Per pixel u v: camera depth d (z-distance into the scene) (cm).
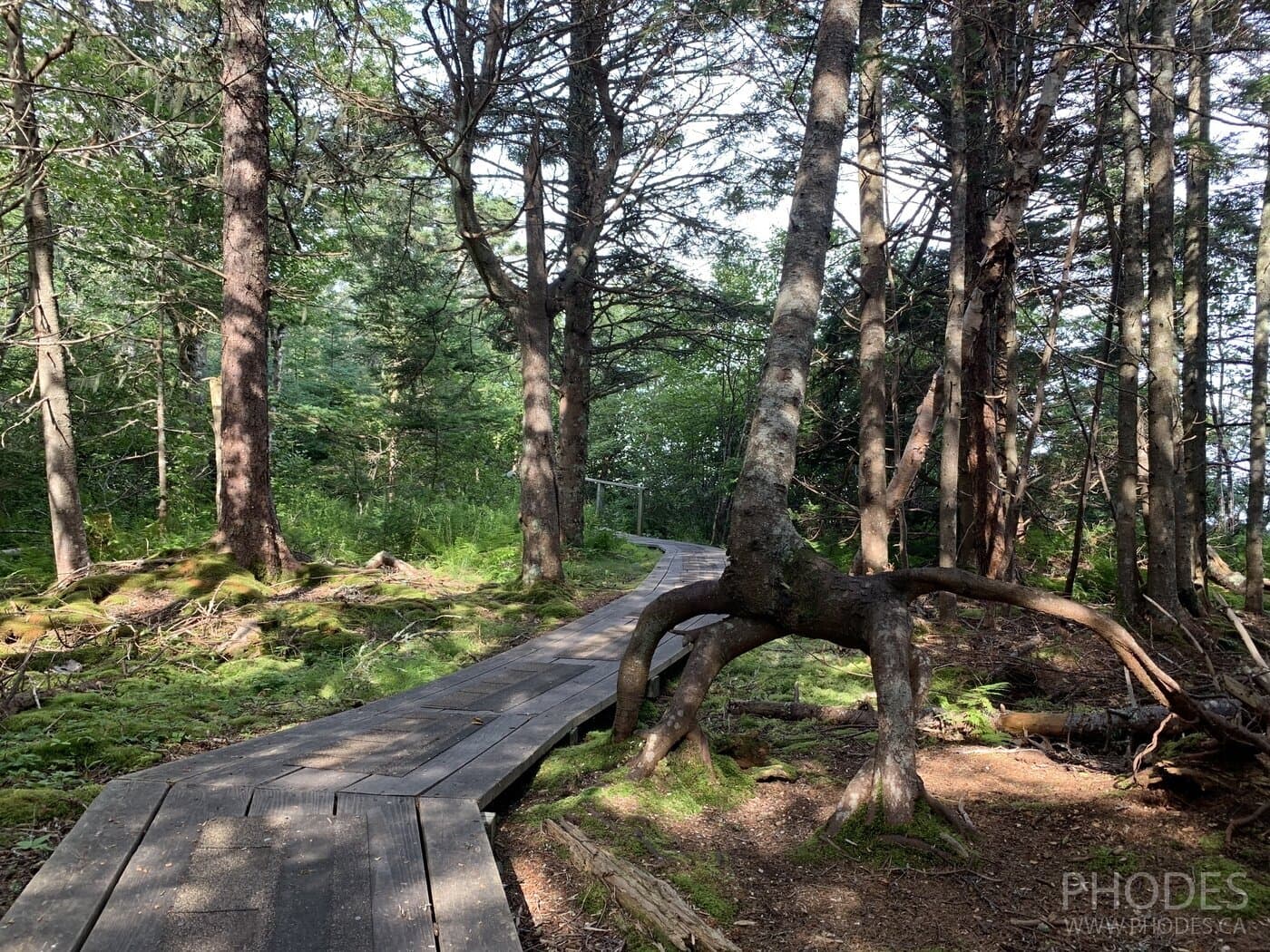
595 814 397
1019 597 423
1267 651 846
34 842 349
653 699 702
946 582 428
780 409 468
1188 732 468
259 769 424
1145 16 1062
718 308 1788
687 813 413
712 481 3397
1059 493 1728
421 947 261
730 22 920
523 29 1112
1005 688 704
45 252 960
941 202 1212
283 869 309
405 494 2048
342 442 2283
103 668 678
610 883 330
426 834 344
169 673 681
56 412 988
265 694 649
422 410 2183
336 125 932
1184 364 1269
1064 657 837
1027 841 385
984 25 923
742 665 819
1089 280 1437
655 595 1200
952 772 482
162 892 289
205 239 1413
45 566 1125
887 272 1107
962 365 1013
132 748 482
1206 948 292
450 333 2309
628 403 3728
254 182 1029
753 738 511
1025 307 1546
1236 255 1370
